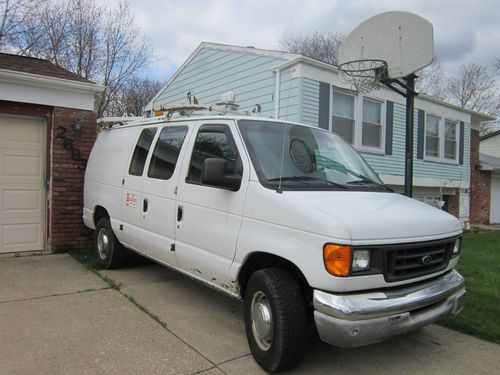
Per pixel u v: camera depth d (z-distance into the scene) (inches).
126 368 137.9
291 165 158.9
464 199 667.4
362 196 152.2
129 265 262.7
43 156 292.2
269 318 138.6
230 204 156.1
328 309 122.2
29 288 213.8
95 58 776.3
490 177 743.1
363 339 122.5
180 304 198.1
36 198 291.7
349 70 297.0
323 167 167.6
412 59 262.1
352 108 454.9
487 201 739.4
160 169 200.1
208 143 175.6
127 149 233.9
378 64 280.1
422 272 140.1
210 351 152.3
